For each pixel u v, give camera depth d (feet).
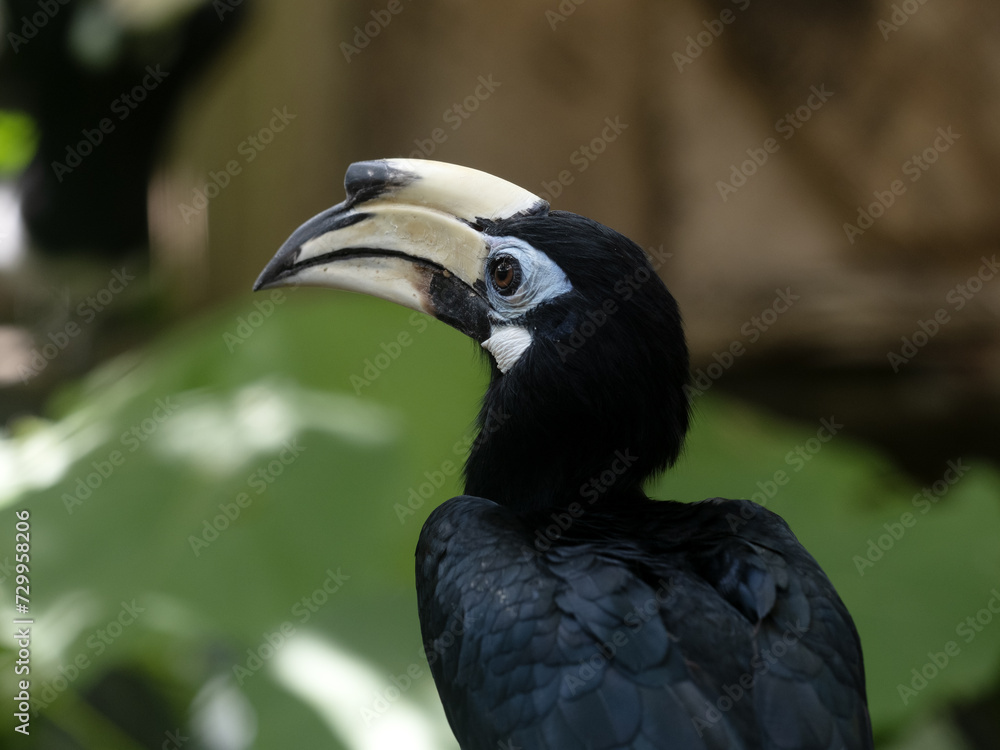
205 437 22.27
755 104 44.32
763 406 41.04
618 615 11.89
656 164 45.01
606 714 11.16
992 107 41.98
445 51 44.01
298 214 42.80
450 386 24.73
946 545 24.25
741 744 10.99
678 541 13.71
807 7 43.45
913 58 42.55
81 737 22.33
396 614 20.10
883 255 43.14
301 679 18.80
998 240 42.29
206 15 43.39
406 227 15.83
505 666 11.89
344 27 43.04
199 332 25.45
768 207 44.06
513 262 15.14
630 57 44.70
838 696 11.72
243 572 20.20
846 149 43.39
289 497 21.04
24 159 49.78
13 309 48.16
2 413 43.29
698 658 11.71
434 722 18.51
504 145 44.62
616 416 14.40
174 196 47.73
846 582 23.81
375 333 25.22
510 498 15.20
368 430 22.25
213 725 23.93
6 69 45.62
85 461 22.21
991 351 39.70
